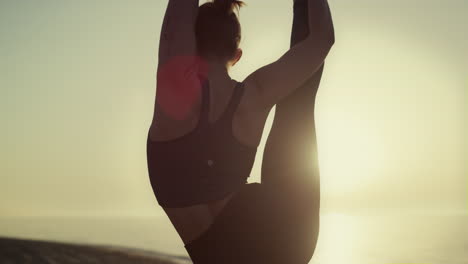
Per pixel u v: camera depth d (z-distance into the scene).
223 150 1.52
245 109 1.55
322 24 1.64
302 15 1.74
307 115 1.68
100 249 44.00
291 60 1.60
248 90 1.56
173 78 1.52
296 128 1.67
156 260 41.19
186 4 1.55
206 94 1.52
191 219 1.55
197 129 1.51
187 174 1.52
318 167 1.65
